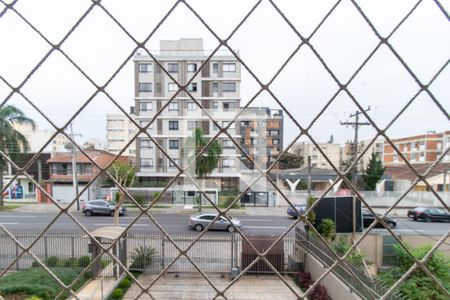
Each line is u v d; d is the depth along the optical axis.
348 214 10.16
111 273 8.48
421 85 1.62
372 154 22.91
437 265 7.01
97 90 1.67
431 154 29.06
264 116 20.36
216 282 8.82
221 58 24.03
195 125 22.67
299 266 9.45
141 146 23.30
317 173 23.72
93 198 21.42
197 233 13.27
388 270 8.12
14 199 22.66
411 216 17.39
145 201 20.80
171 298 7.86
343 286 6.73
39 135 22.22
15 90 1.63
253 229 14.67
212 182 20.78
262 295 8.16
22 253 1.73
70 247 10.73
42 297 7.07
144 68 24.12
